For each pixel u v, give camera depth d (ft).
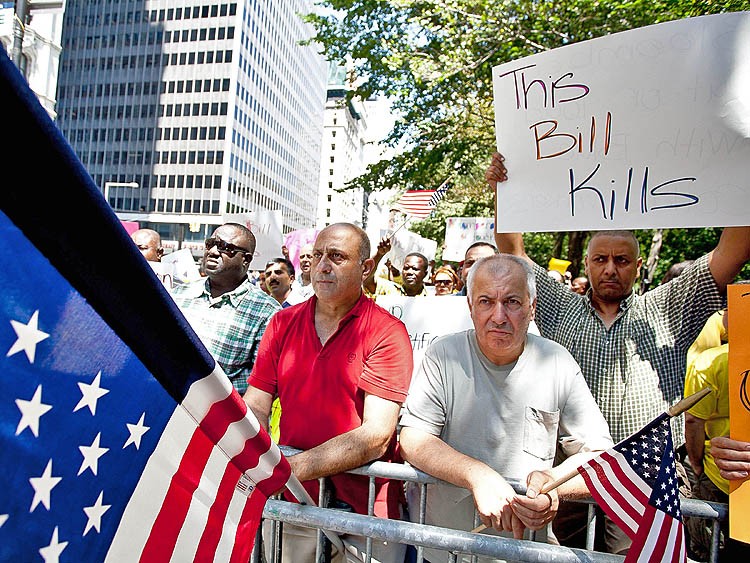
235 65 257.34
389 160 50.93
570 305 10.36
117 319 3.73
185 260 28.04
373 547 8.14
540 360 7.77
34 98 2.80
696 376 10.34
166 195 261.65
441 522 8.09
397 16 44.75
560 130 8.52
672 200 7.87
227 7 258.16
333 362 8.30
